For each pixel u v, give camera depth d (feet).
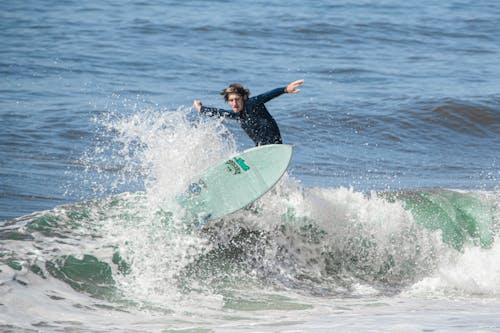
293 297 88.17
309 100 238.27
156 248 91.56
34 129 184.55
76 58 289.53
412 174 171.32
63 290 78.54
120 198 103.65
